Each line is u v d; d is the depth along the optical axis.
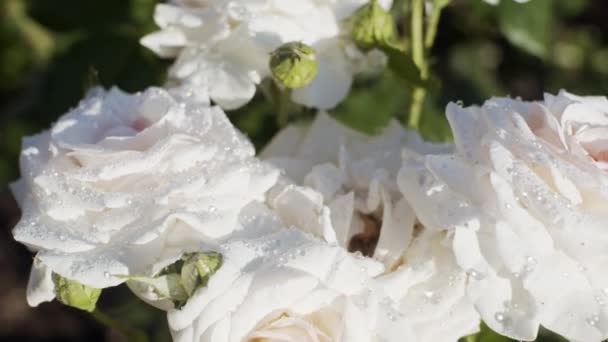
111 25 0.76
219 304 0.59
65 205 0.60
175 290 0.59
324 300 0.59
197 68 0.66
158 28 0.75
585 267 0.59
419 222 0.62
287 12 0.65
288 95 0.66
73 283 0.61
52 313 1.20
